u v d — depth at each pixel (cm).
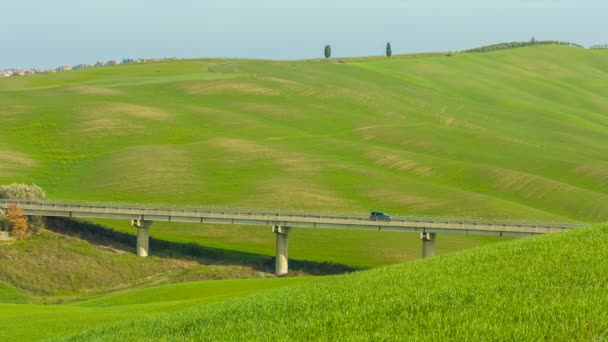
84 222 19750
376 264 17812
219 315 6350
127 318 8181
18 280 15750
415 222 18300
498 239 19812
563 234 7525
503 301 5341
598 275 5759
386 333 4981
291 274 17338
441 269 6775
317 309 5975
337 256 18462
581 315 4812
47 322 8131
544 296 5359
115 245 18612
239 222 18800
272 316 6000
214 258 18188
